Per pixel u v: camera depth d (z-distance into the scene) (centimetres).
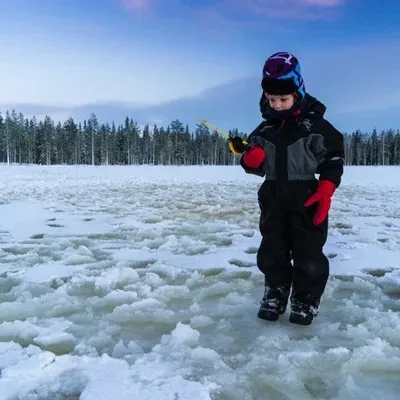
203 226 608
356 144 9419
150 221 662
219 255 434
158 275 365
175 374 196
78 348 222
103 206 849
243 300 297
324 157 265
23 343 232
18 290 323
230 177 2078
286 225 272
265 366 204
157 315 268
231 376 194
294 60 261
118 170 2850
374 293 315
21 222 642
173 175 2250
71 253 439
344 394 182
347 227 613
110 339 235
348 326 243
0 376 193
